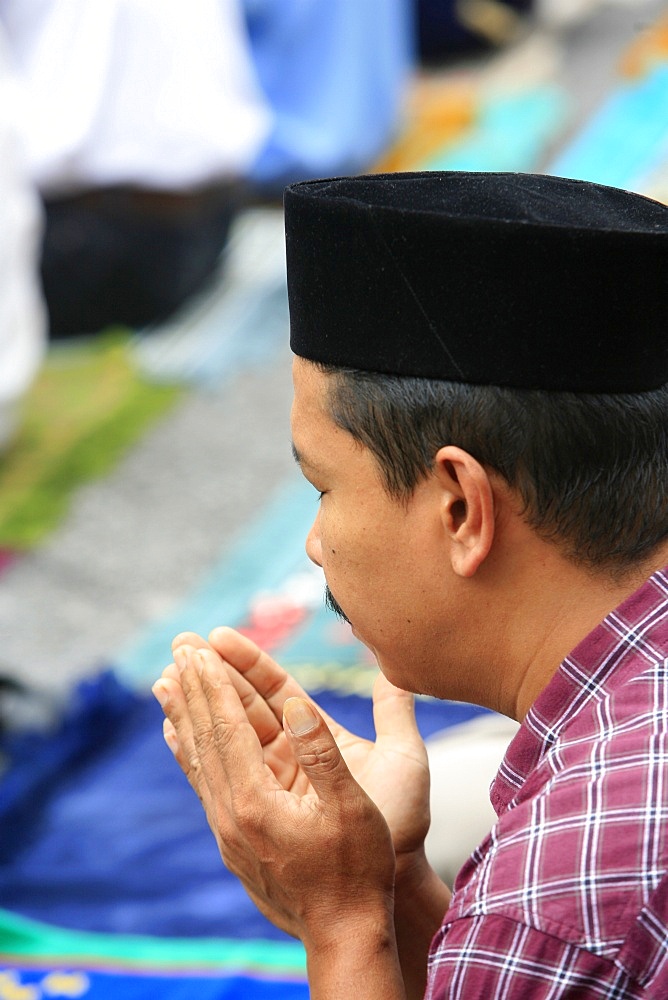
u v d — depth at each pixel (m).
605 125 13.78
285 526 7.67
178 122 9.69
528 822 1.76
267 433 8.91
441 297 1.90
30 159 9.40
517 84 15.30
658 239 1.88
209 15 9.84
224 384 9.65
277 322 10.54
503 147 13.38
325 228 1.98
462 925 1.74
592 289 1.87
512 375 1.90
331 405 2.04
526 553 1.98
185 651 2.30
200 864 5.03
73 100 9.41
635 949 1.63
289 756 2.54
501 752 3.41
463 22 16.17
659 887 1.64
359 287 1.95
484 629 2.05
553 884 1.68
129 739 5.81
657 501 1.96
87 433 8.94
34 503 8.06
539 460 1.91
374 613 2.11
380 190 2.10
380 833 2.12
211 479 8.32
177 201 9.96
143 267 10.13
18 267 8.06
